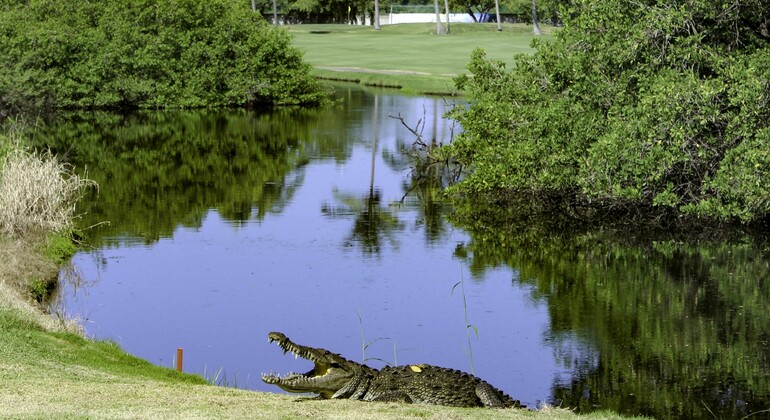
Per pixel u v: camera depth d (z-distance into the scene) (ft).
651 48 84.79
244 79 183.52
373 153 123.75
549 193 94.07
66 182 79.61
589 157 83.46
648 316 58.59
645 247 77.30
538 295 63.62
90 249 74.02
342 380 34.76
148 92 177.88
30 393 31.76
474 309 60.23
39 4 183.01
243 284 65.16
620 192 79.71
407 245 77.61
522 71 99.40
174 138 138.51
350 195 98.07
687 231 82.99
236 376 47.75
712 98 79.41
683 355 51.55
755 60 78.18
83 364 40.88
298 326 56.39
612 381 47.93
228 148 129.08
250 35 185.88
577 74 85.87
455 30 323.78
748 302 61.52
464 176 108.27
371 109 167.73
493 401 35.68
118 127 151.12
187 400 31.73
